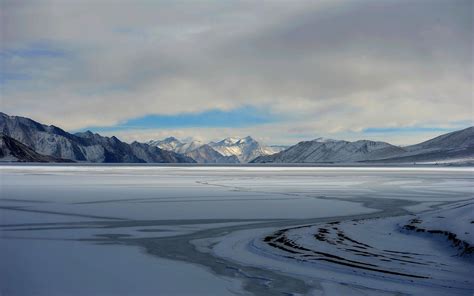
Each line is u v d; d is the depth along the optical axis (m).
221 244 20.00
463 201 38.03
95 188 50.91
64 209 31.67
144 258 17.55
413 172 119.81
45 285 14.16
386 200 38.88
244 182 65.44
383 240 20.59
